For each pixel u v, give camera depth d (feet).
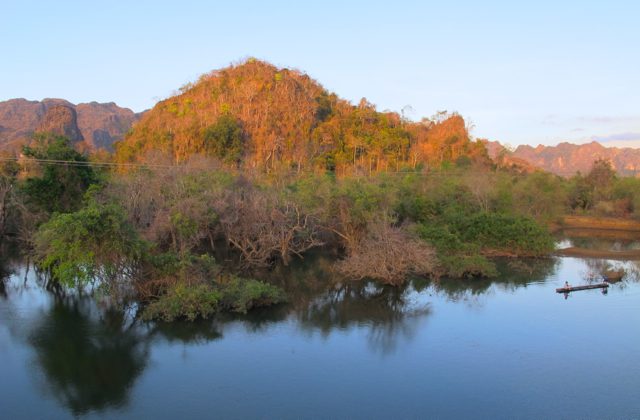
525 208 203.00
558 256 143.54
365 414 51.39
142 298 84.53
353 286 103.76
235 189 136.67
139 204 119.65
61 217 74.95
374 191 132.16
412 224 133.59
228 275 101.35
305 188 136.87
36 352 66.69
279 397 54.75
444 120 345.31
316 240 131.03
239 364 63.31
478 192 177.27
